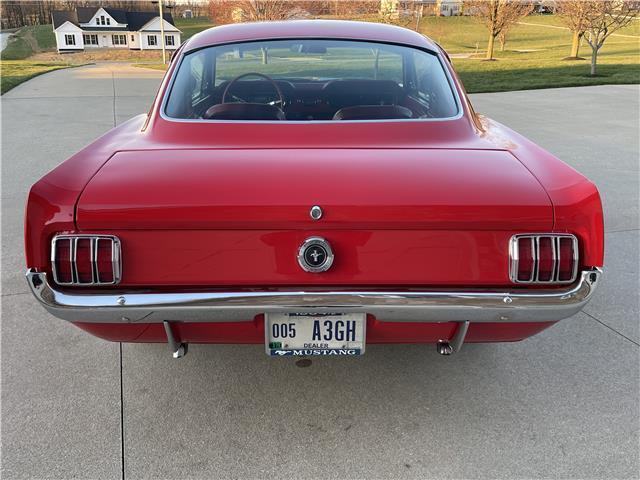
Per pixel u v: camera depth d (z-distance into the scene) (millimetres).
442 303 1939
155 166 2131
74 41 79250
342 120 2498
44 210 1938
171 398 2602
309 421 2447
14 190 5906
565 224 1951
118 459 2223
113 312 1935
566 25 31094
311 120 2521
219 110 2629
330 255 1938
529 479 2117
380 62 2857
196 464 2197
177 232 1944
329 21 3164
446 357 2945
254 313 1968
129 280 1964
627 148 8172
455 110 2615
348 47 2855
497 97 14781
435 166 2133
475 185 2004
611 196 5809
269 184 1986
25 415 2473
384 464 2195
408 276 1977
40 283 1954
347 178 2021
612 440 2324
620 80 18625
